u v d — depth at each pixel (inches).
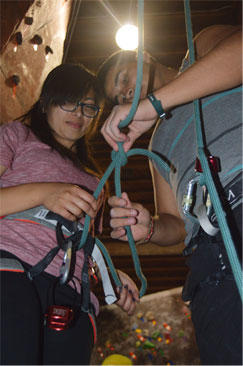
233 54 36.4
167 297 139.5
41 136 50.6
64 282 40.1
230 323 33.2
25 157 47.3
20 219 42.8
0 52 76.1
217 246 35.2
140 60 35.9
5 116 81.1
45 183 43.4
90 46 207.8
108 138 41.1
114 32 207.0
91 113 55.3
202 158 32.2
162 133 45.8
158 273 258.8
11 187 43.2
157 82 55.1
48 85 54.9
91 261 47.5
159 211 54.4
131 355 129.3
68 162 50.3
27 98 94.9
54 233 43.3
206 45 43.0
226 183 35.9
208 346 35.1
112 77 56.3
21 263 39.6
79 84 54.9
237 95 39.3
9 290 36.9
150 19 207.0
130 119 37.0
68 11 127.4
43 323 39.4
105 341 133.4
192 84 36.7
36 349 35.7
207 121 39.7
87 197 41.8
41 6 94.6
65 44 169.0
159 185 54.2
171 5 205.5
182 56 204.2
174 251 214.8
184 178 40.3
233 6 197.2
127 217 45.3
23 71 90.1
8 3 77.6
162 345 129.3
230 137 37.4
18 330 35.2
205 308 35.6
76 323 41.1
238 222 34.3
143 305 139.1
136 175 221.1
